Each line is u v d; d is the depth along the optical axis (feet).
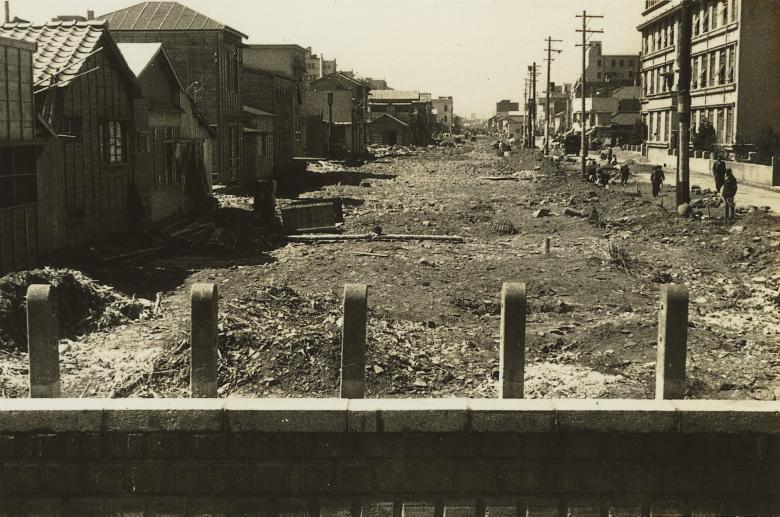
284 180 162.30
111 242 73.72
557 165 204.23
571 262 72.28
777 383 36.94
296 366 36.32
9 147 55.83
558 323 49.26
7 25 71.36
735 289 59.88
